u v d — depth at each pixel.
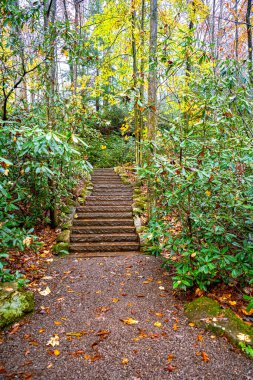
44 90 4.12
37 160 3.56
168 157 2.99
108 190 7.09
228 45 10.66
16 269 3.39
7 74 3.43
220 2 10.26
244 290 2.71
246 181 2.78
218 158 2.74
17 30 3.83
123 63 7.38
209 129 3.12
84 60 3.58
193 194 2.94
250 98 3.27
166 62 3.60
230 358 1.82
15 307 2.30
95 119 4.67
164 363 1.78
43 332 2.11
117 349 1.92
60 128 4.09
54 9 4.86
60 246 4.31
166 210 3.22
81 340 2.02
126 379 1.64
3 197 2.81
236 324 2.11
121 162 11.11
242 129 3.23
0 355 1.83
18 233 2.79
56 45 3.45
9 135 2.49
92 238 4.73
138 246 4.53
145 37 6.07
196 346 1.95
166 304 2.61
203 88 3.37
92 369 1.72
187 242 2.71
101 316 2.38
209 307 2.34
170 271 3.45
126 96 2.92
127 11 6.52
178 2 6.17
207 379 1.64
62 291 2.89
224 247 2.70
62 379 1.63
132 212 5.74
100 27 6.75
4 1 3.17
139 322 2.28
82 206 5.95
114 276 3.33
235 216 2.81
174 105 5.63
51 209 5.02
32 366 1.74
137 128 8.01
